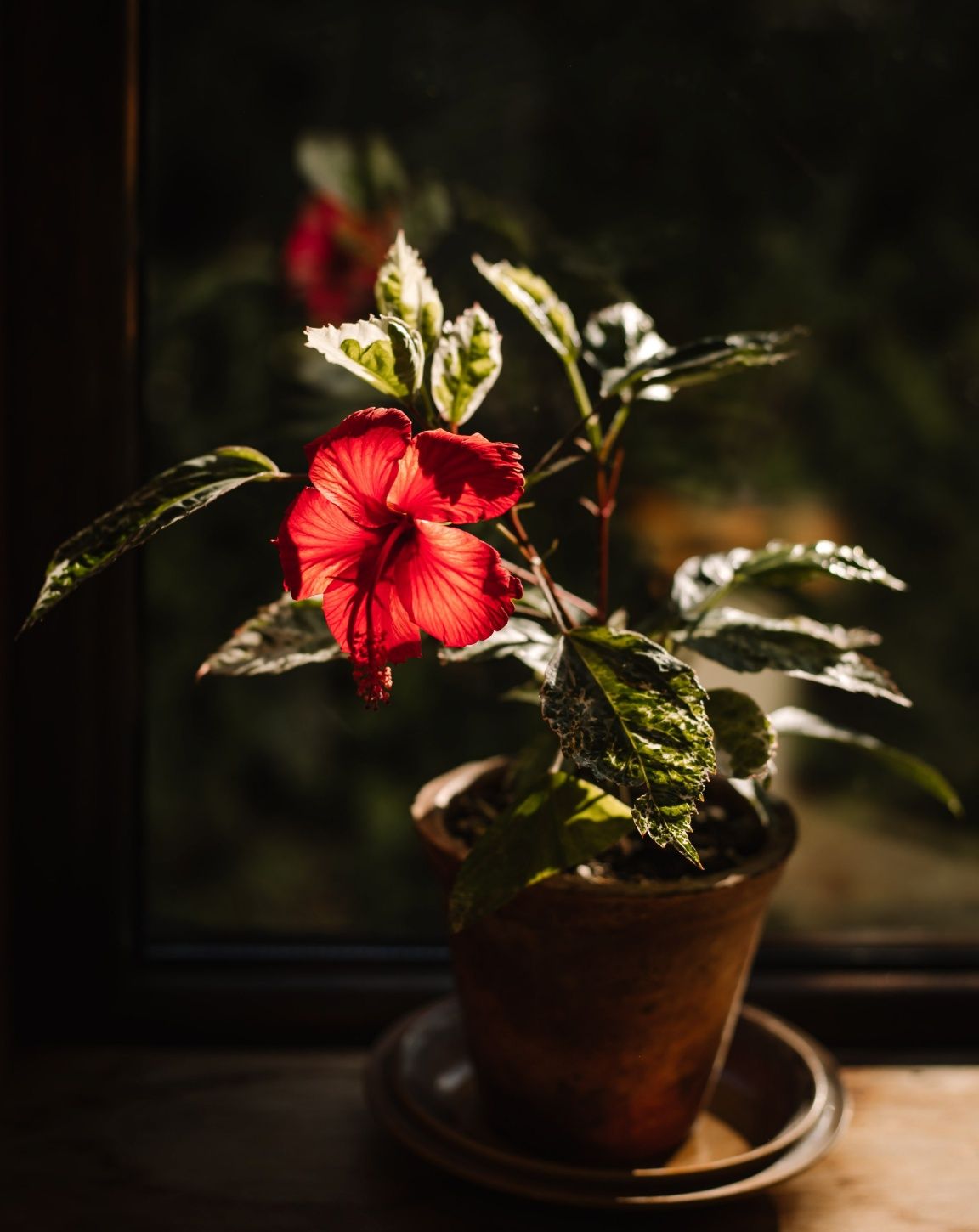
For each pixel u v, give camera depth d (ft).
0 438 3.47
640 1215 3.23
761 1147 3.18
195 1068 3.65
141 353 3.60
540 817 2.99
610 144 4.19
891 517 4.88
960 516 4.88
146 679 3.74
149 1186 3.29
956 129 4.29
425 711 4.81
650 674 2.83
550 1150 3.26
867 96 4.23
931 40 4.20
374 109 4.23
